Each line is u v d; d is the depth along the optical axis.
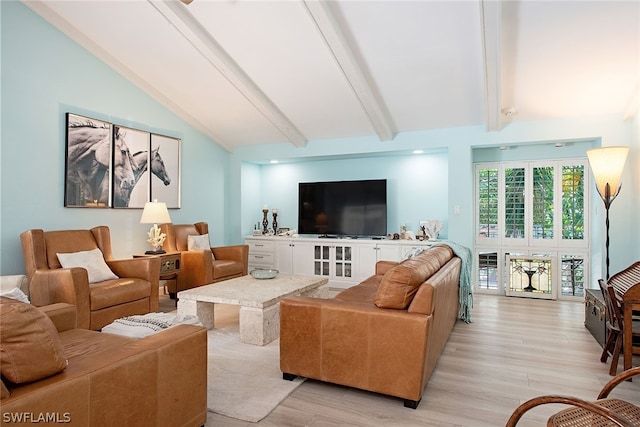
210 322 3.67
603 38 3.39
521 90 4.22
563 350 3.20
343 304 2.46
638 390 2.48
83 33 4.21
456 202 5.16
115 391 1.51
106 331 2.40
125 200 4.79
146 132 5.04
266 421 2.10
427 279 2.56
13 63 3.67
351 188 6.11
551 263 5.16
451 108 4.73
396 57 3.94
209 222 6.16
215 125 5.89
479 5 3.08
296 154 6.16
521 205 5.40
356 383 2.36
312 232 6.39
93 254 3.89
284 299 2.59
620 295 2.78
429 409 2.23
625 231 4.35
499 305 4.80
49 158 3.98
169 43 4.15
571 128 4.64
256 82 4.66
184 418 1.85
